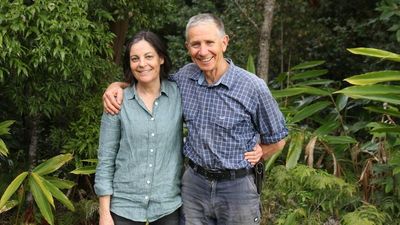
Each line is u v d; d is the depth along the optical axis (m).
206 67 1.79
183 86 1.92
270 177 2.95
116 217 1.92
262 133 1.91
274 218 2.79
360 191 2.98
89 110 3.00
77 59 2.69
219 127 1.83
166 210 1.91
